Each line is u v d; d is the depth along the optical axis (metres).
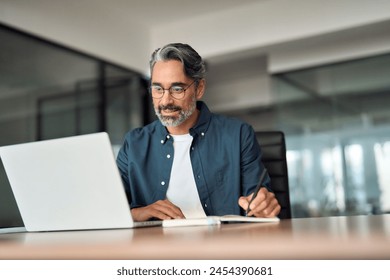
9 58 3.28
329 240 0.51
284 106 4.43
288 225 0.94
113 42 4.18
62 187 1.16
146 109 4.62
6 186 3.20
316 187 4.20
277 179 1.99
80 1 3.84
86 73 3.95
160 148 1.85
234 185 1.80
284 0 3.95
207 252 0.54
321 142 4.22
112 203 1.12
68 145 1.11
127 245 0.59
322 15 3.78
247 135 1.87
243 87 5.31
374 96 4.03
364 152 4.02
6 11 3.21
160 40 4.64
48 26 3.54
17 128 3.31
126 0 3.96
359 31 3.81
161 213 1.42
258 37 4.05
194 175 1.80
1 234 1.19
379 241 0.49
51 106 3.59
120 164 1.90
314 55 4.29
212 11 4.24
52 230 1.23
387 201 3.87
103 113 4.10
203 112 1.88
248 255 0.53
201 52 4.34
